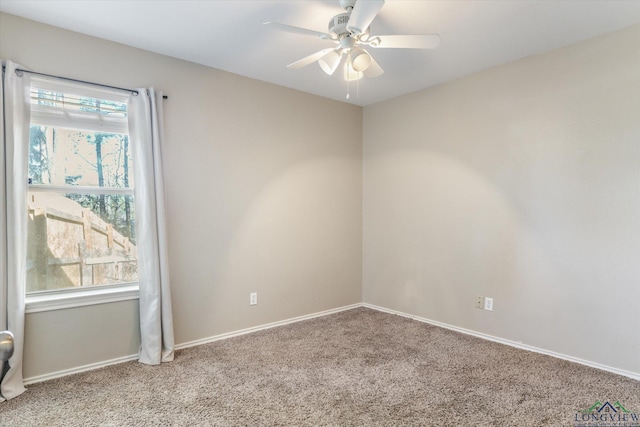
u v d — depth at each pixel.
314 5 2.12
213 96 3.09
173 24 2.35
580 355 2.64
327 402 2.13
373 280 4.20
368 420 1.95
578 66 2.61
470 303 3.29
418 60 2.92
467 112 3.27
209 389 2.29
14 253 2.19
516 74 2.93
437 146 3.52
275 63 3.00
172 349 2.74
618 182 2.45
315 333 3.33
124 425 1.91
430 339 3.17
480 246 3.21
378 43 1.99
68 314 2.46
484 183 3.17
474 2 2.08
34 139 2.40
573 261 2.66
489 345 3.02
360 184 4.26
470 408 2.06
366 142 4.24
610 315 2.50
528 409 2.05
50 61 2.36
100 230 2.67
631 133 2.39
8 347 1.55
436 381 2.39
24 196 2.25
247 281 3.35
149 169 2.66
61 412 2.02
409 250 3.81
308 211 3.79
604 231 2.52
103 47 2.56
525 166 2.90
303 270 3.76
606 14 2.23
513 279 2.99
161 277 2.72
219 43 2.63
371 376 2.46
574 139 2.64
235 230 3.26
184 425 1.91
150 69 2.76
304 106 3.73
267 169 3.46
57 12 2.20
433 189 3.56
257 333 3.33
